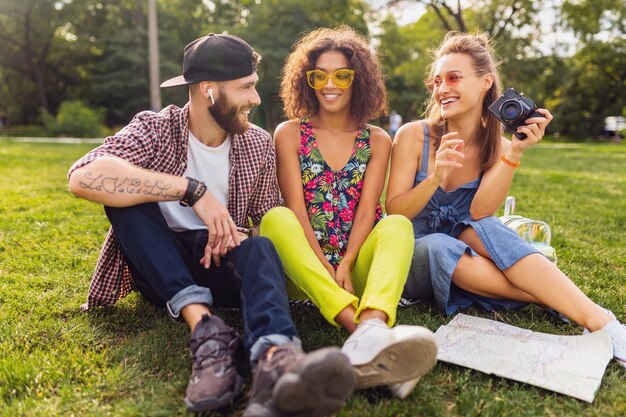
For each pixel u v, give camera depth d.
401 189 2.50
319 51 2.40
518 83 25.83
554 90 33.59
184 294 1.79
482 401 1.70
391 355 1.55
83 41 30.97
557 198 6.15
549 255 2.55
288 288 2.20
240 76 2.00
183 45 30.34
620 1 23.58
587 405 1.71
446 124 2.51
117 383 1.79
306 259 1.93
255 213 2.33
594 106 34.47
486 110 2.47
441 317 2.34
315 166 2.43
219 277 2.04
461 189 2.50
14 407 1.66
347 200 2.43
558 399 1.74
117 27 30.59
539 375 1.82
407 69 32.47
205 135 2.14
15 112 36.25
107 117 33.44
